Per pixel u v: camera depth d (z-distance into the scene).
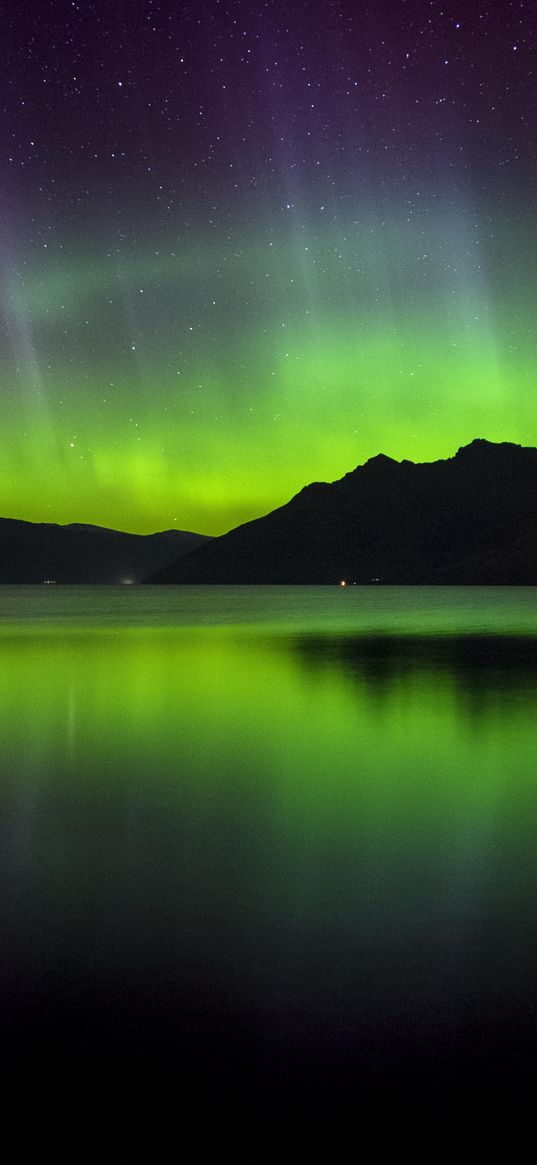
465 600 85.94
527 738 9.61
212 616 49.72
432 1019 3.19
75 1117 2.62
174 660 20.17
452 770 7.93
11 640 28.42
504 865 5.12
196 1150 2.46
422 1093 2.73
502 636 28.36
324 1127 2.57
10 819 6.28
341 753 8.80
